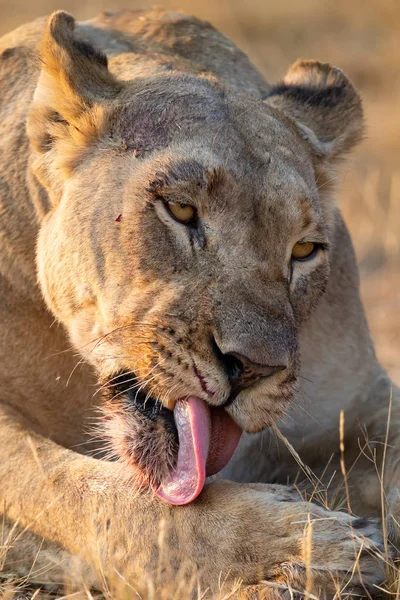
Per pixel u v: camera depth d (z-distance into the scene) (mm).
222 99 7168
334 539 5941
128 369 6465
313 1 32094
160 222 6492
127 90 7266
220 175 6457
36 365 7551
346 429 8211
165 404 6223
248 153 6730
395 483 7270
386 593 5988
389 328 12945
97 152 7039
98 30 8992
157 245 6465
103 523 6219
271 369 6102
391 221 17047
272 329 6188
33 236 7570
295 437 8062
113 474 6449
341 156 8141
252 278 6379
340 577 5812
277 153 6879
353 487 7535
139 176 6680
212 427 6211
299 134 7613
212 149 6641
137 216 6555
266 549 5871
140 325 6367
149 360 6273
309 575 5605
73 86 7184
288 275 6699
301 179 6828
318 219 6887
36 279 7520
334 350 8266
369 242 16406
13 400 7516
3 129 8047
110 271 6621
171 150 6680
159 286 6398
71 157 7129
